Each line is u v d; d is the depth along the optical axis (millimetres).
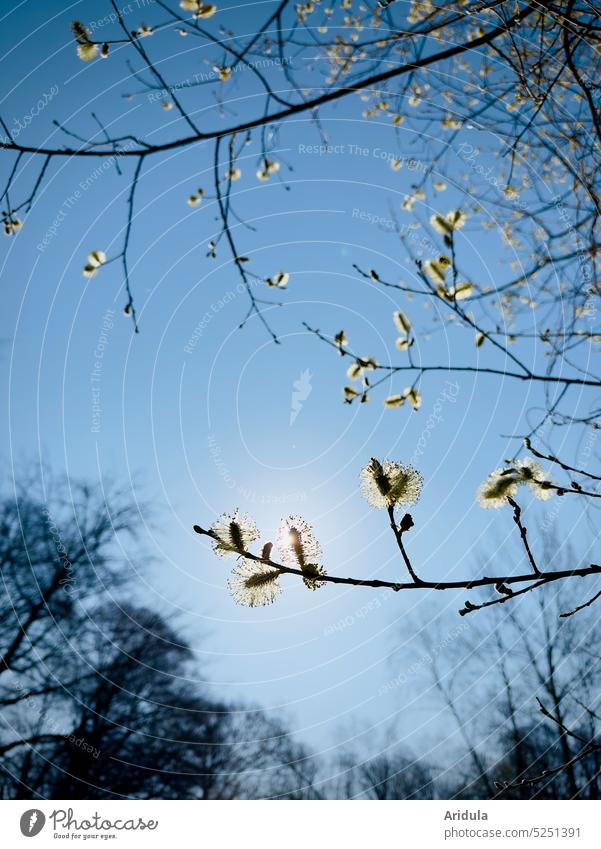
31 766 9797
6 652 10031
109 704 10719
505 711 9445
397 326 3512
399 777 10133
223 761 12047
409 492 2045
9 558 10438
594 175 4312
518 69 4461
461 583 2031
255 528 2002
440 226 3223
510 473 2148
